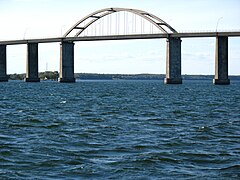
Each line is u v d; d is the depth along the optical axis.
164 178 21.11
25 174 21.80
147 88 174.38
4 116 50.31
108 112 56.66
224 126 41.12
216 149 28.45
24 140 31.59
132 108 64.94
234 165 23.72
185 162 24.59
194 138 33.03
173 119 48.09
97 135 34.22
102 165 23.67
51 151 27.45
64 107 65.88
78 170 22.55
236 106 71.44
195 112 58.50
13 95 105.56
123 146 29.20
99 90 146.75
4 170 22.55
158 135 34.41
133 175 21.66
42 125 40.94
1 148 28.14
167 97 102.00
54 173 22.02
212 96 108.62
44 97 97.38
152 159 25.05
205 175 21.72
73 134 34.75
